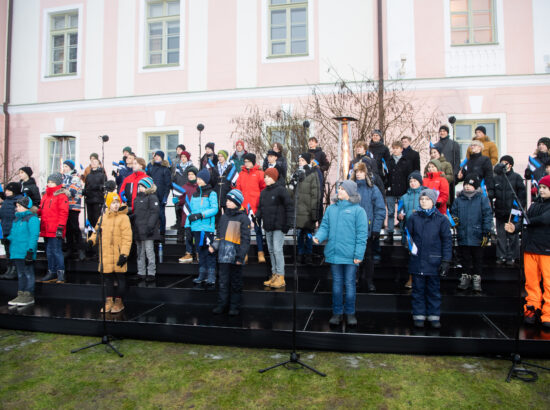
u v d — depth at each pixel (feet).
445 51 30.91
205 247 18.49
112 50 37.19
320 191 20.71
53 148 38.88
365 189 17.10
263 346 14.19
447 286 18.12
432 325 14.28
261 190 20.63
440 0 31.04
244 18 34.42
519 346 12.96
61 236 19.81
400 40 31.35
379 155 21.79
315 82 32.89
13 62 39.75
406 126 30.71
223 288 16.22
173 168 27.14
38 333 16.17
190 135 35.14
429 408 10.39
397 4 31.42
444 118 30.66
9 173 39.11
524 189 20.26
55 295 19.60
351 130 30.17
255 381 11.82
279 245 18.13
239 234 15.80
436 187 17.61
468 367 12.42
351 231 14.43
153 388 11.59
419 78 30.94
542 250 14.38
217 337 14.48
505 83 30.14
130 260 21.91
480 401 10.64
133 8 36.73
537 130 29.84
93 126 37.35
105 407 10.71
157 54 37.06
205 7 35.17
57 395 11.34
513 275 18.93
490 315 15.97
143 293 18.53
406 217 18.06
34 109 38.78
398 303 16.48
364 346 13.58
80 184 24.06
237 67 34.45
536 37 30.07
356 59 32.17
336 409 10.42
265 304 17.35
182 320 15.35
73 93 38.11
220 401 10.87
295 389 11.35
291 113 32.17
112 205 16.51
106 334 14.82
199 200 18.72
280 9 34.22
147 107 36.09
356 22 32.24
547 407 10.33
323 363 12.86
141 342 14.94
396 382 11.60
